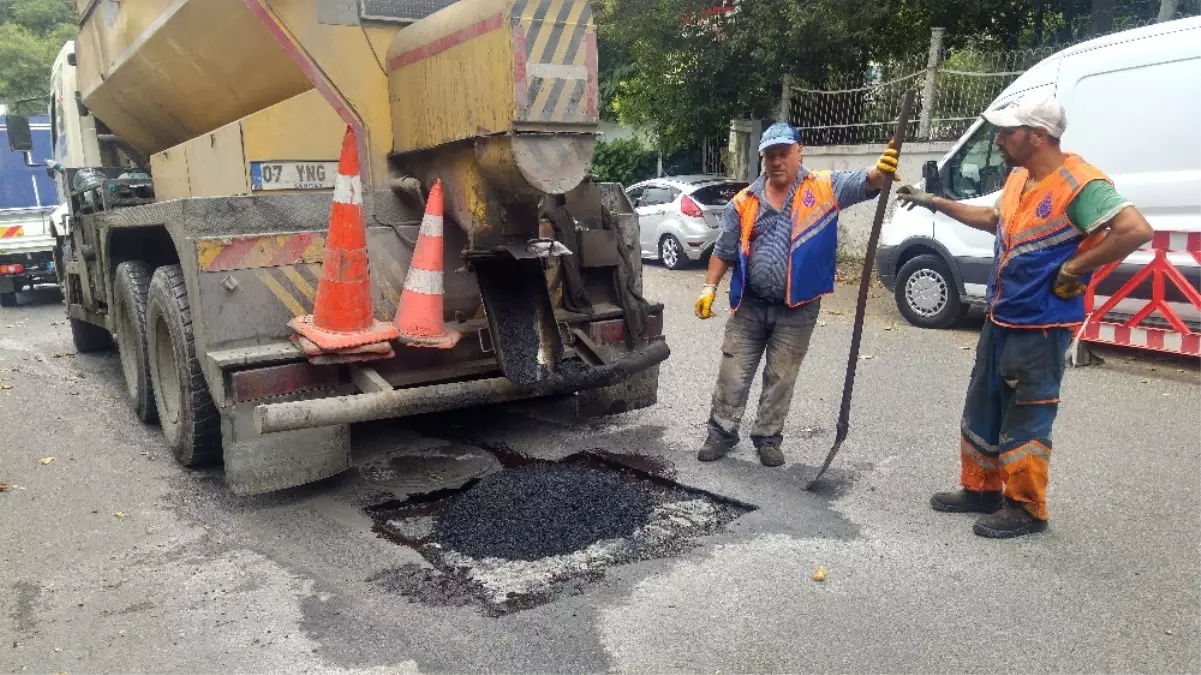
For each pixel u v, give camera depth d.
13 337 9.33
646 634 3.04
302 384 4.08
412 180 4.58
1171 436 5.16
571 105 3.87
